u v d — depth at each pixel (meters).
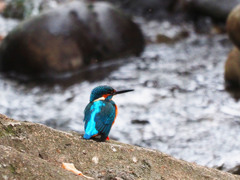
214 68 15.20
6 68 14.91
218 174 5.54
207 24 19.34
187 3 19.94
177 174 5.27
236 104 12.26
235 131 10.66
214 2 19.23
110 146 5.44
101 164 5.14
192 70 15.05
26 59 14.57
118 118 11.46
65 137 5.36
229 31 13.16
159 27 19.12
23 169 4.32
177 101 12.53
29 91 13.52
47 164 4.51
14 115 11.78
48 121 11.43
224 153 9.61
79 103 12.55
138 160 5.33
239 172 8.88
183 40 18.25
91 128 5.65
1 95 13.06
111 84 13.90
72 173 4.55
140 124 11.19
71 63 14.75
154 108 12.08
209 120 11.32
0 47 15.11
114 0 21.06
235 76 13.30
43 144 5.17
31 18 15.16
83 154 5.22
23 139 5.11
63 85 13.95
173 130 10.86
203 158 9.45
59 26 14.92
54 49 14.62
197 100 12.58
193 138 10.41
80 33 15.12
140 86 13.66
